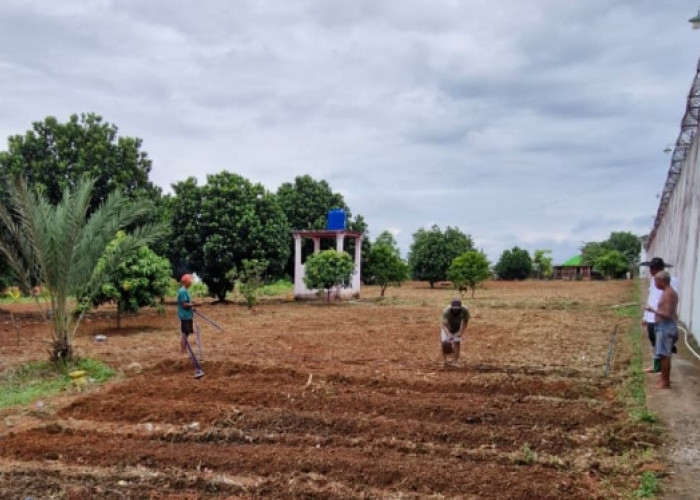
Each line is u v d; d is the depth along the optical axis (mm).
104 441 6949
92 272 11812
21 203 11188
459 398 8617
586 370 10781
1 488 5695
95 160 24719
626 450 6516
